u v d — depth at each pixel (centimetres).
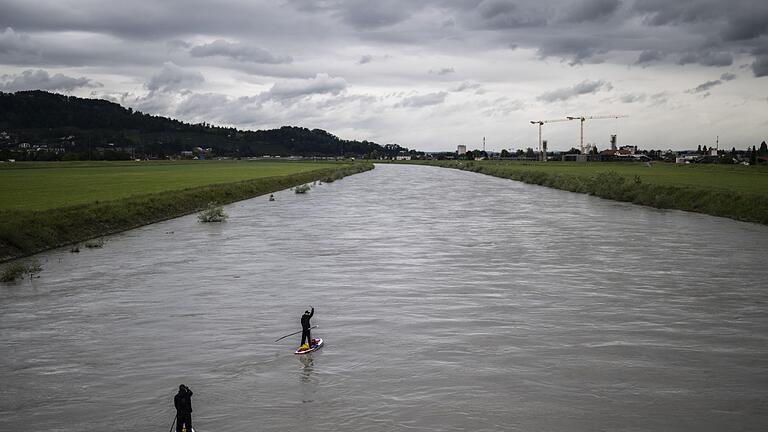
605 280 2959
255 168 19250
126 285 2866
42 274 3133
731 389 1616
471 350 1911
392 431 1375
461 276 3055
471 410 1481
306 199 8219
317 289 2766
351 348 1933
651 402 1533
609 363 1800
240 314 2342
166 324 2216
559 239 4381
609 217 5906
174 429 1391
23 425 1421
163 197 6303
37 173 13588
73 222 4503
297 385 1636
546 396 1566
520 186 11294
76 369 1772
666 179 9969
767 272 3161
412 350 1911
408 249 3919
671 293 2689
